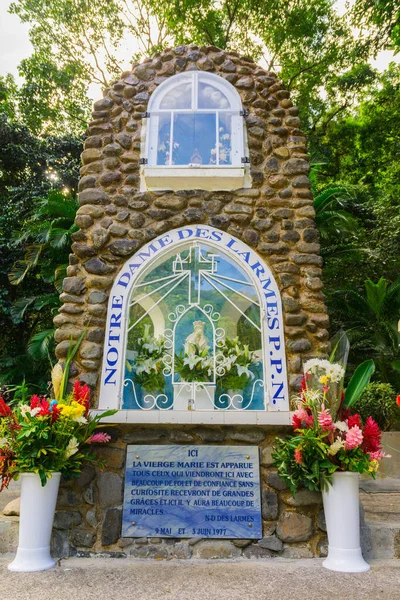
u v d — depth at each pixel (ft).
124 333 14.24
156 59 17.40
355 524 11.46
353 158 62.08
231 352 14.55
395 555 12.18
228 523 12.35
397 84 56.03
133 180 15.81
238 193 15.69
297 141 16.38
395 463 23.97
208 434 13.10
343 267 40.73
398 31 32.50
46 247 32.65
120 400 13.60
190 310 14.99
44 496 11.43
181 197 15.60
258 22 52.37
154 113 16.62
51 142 48.26
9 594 9.27
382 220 41.57
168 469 12.80
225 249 15.16
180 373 14.39
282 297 14.62
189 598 9.15
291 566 11.30
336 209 38.14
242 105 16.81
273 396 13.61
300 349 13.97
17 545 12.29
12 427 11.88
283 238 15.24
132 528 12.30
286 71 55.93
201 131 16.61
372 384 27.12
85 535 12.24
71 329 14.16
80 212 15.44
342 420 12.98
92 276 14.76
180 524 12.33
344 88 58.54
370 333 33.76
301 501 12.50
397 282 34.32
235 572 10.82
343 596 9.27
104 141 16.33
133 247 15.02
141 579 10.31
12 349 41.93
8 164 46.88
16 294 43.47
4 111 49.16
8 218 42.86
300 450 11.79
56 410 11.82
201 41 53.78
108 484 12.65
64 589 9.60
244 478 12.73
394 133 57.93
